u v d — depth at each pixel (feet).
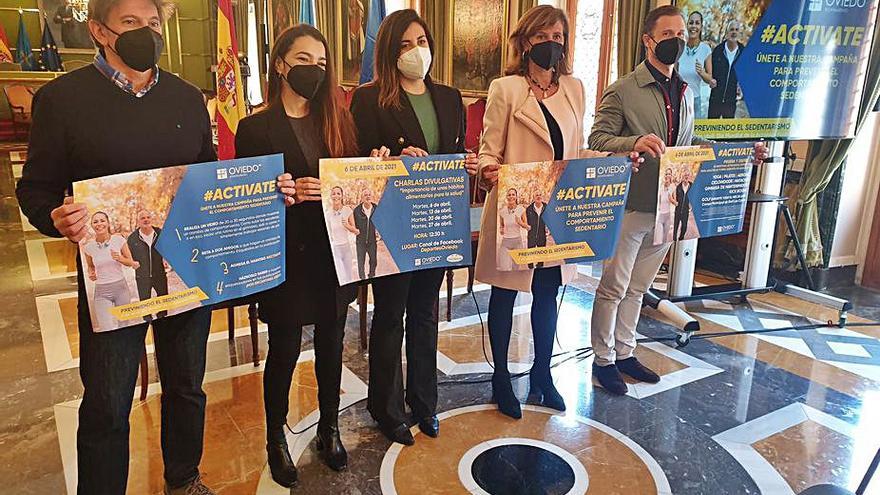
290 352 6.02
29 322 10.69
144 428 7.32
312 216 5.77
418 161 5.98
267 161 5.09
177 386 5.38
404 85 6.25
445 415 7.80
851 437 7.47
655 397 8.39
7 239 16.30
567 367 9.26
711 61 10.44
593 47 18.11
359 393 8.41
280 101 5.66
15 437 7.07
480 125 15.53
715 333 10.93
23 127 26.68
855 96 11.44
